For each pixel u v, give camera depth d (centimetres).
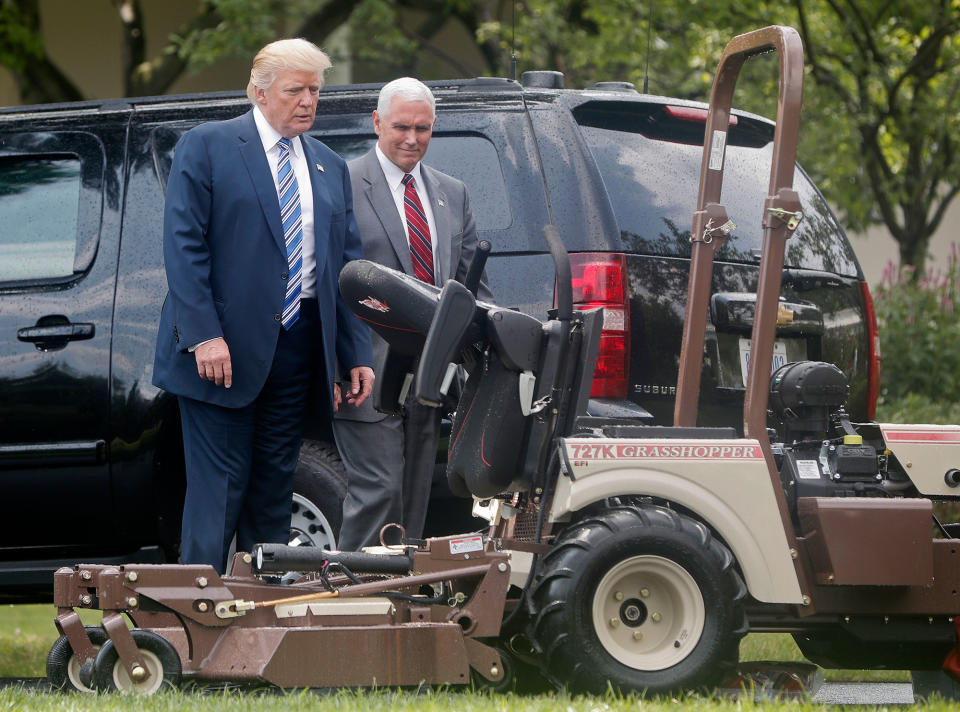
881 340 3039
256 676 1168
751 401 1297
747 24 3850
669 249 1639
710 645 1222
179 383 1420
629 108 1689
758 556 1266
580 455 1249
